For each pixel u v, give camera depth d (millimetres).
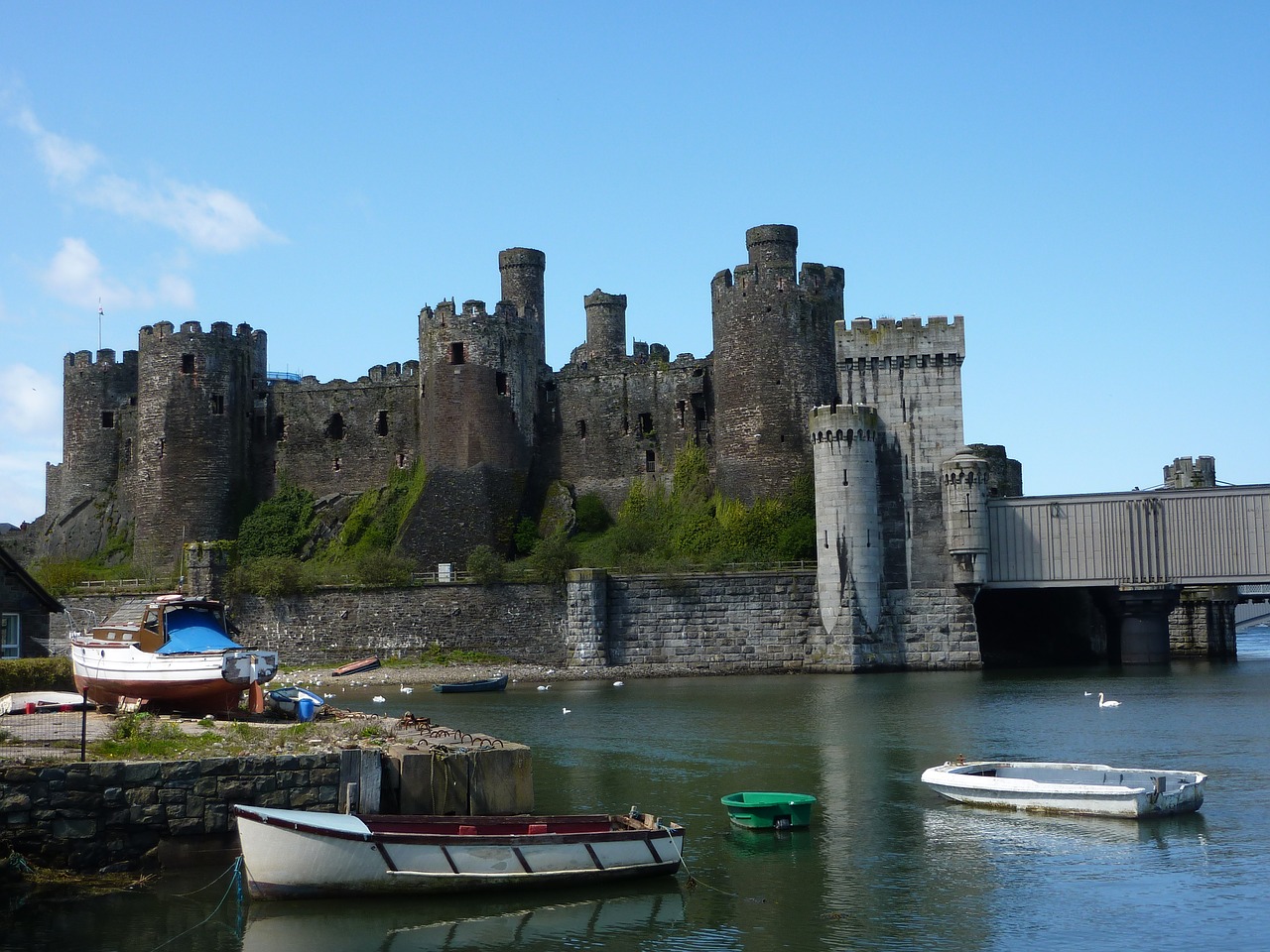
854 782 38969
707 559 85000
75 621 86000
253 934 25047
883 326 80000
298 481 102062
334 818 26938
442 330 94938
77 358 107688
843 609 77750
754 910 26469
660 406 97812
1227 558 75875
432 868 26891
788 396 88438
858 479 78312
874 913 26234
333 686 75125
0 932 25000
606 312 106625
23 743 29922
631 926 25625
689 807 35531
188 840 27797
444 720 55625
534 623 82875
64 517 106125
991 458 94875
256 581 85688
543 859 27594
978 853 30484
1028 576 78125
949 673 75750
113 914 25859
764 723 52969
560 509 96375
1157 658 79875
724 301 90875
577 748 46562
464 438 93812
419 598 84188
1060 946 24328
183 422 98375
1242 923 25297
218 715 35312
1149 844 31016
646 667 79500
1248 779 38219
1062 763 38250
